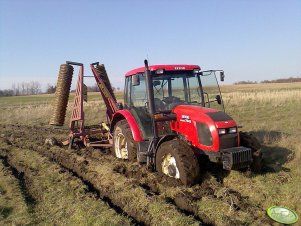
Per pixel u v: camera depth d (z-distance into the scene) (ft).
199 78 26.04
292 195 19.17
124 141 28.76
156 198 19.61
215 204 18.42
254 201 19.02
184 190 20.34
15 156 32.58
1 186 23.39
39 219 18.30
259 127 42.45
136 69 26.09
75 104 34.14
